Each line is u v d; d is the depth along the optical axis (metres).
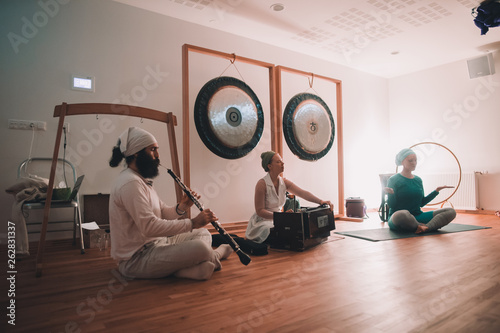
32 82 3.06
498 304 1.39
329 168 5.23
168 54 3.75
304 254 2.46
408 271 1.93
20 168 2.91
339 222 4.30
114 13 3.45
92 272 2.05
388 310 1.34
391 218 3.40
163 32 3.73
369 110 5.91
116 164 1.92
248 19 3.88
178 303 1.48
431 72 5.68
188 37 3.89
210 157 4.00
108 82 3.40
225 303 1.46
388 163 6.18
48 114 3.13
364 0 3.45
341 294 1.55
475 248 2.53
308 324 1.22
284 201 3.03
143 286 1.74
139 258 1.86
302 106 4.37
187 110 3.22
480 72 5.01
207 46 4.03
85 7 3.31
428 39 4.48
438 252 2.41
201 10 3.64
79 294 1.63
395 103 6.16
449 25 4.05
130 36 3.53
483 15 3.60
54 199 2.65
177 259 1.79
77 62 3.26
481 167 5.08
